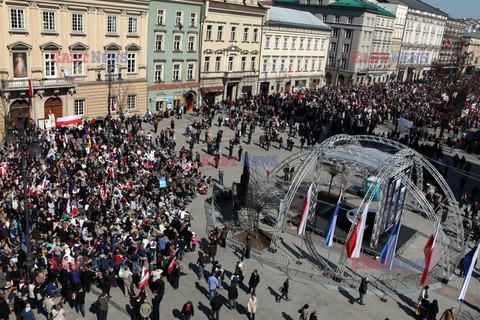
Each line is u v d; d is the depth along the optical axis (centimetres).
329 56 11462
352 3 10825
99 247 2331
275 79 8588
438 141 5944
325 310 2325
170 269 2325
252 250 2862
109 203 2888
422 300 2298
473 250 2272
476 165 5497
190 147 4669
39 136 4094
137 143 4362
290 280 2577
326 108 7081
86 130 4488
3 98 4306
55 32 4644
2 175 3112
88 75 5128
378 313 2344
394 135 5859
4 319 1838
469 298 2578
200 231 3050
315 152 2972
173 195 3344
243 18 7275
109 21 5191
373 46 11856
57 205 2797
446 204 3969
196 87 6750
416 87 11231
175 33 6138
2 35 4219
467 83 8219
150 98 6056
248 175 3150
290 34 8625
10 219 2581
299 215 3478
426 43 15500
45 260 2261
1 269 2103
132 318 2047
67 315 2034
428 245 2533
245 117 6072
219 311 2206
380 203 2850
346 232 3234
